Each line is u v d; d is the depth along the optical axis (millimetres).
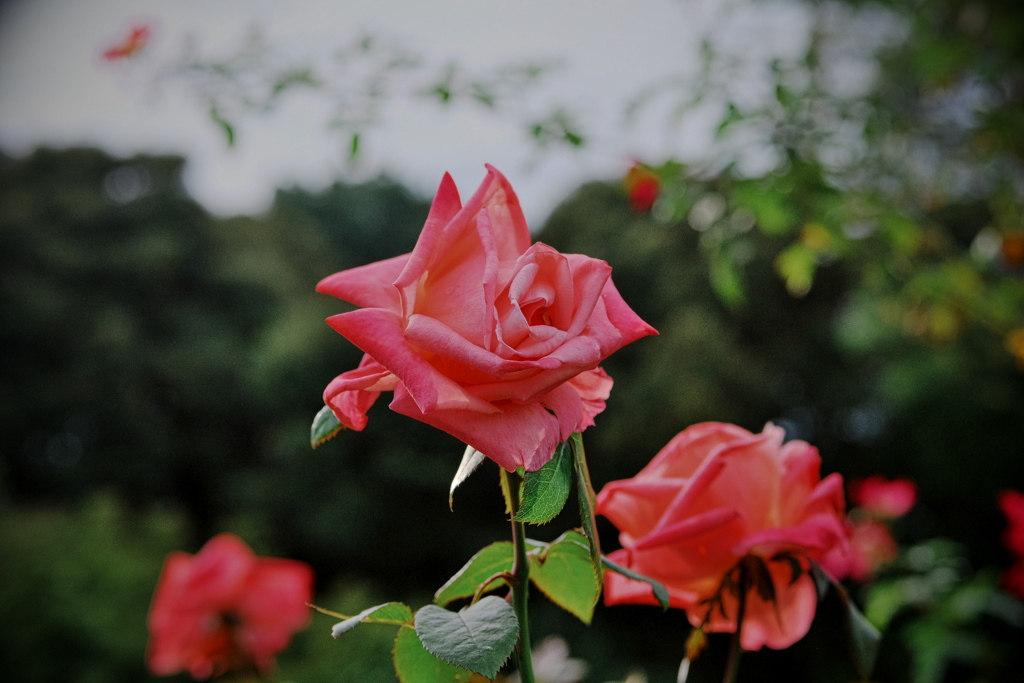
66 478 11977
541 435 410
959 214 4309
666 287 9531
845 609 600
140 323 13359
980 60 2475
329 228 14914
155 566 6941
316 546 10141
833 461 9453
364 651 4973
